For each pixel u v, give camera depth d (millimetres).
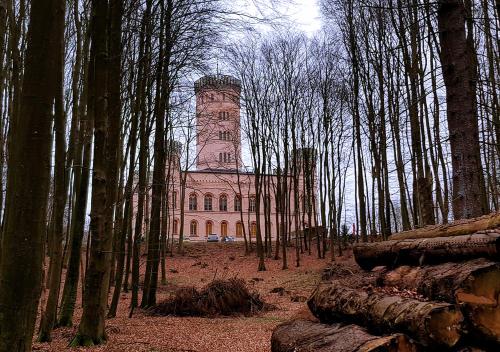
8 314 2703
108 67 8078
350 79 24312
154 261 13578
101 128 7570
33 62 2914
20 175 2824
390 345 3238
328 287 5301
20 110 2910
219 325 10172
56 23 2998
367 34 20516
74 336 7684
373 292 4477
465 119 5793
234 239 55750
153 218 13594
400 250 5098
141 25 10227
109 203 7848
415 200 18031
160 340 8070
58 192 7570
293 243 37312
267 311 12789
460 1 5992
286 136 30812
